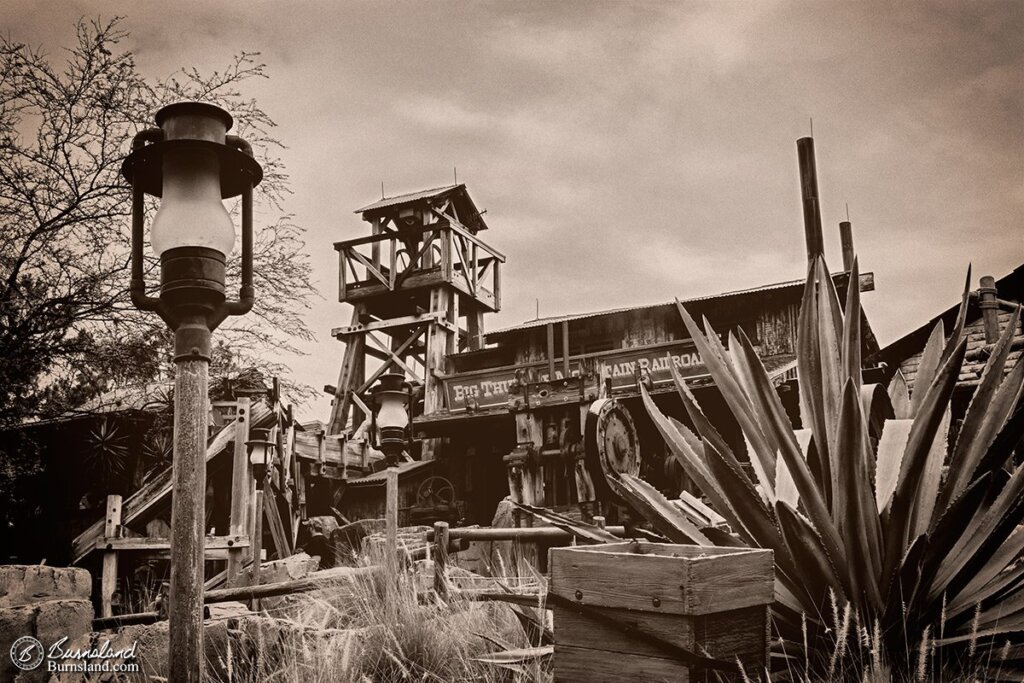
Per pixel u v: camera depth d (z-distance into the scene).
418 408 19.98
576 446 12.99
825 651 3.23
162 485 7.55
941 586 3.23
